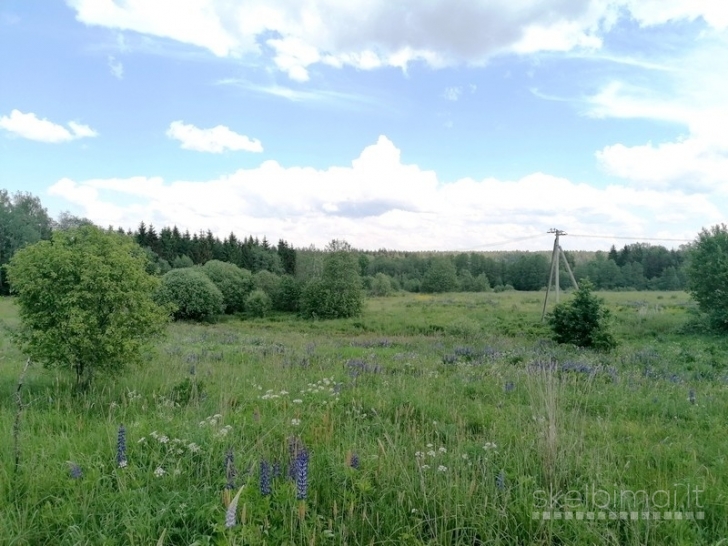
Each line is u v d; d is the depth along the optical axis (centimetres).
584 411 806
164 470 462
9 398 745
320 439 569
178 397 762
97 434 562
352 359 1325
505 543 378
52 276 756
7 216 7750
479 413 730
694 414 792
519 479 450
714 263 2352
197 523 382
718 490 455
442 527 384
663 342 2188
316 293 4372
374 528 390
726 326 2316
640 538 383
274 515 381
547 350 1812
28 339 786
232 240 10350
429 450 524
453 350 1714
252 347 1675
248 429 600
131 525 372
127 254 833
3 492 423
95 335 753
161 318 852
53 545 367
